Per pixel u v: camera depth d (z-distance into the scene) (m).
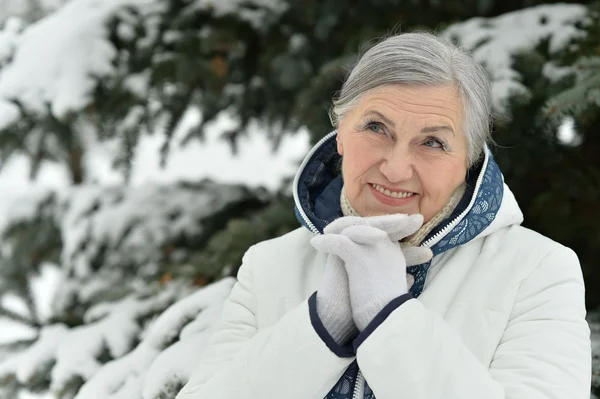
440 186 1.30
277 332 1.24
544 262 1.32
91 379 1.93
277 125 3.41
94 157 4.18
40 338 2.40
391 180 1.28
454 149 1.30
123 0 2.76
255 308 1.47
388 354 1.16
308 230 1.53
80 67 2.63
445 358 1.16
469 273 1.34
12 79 2.65
